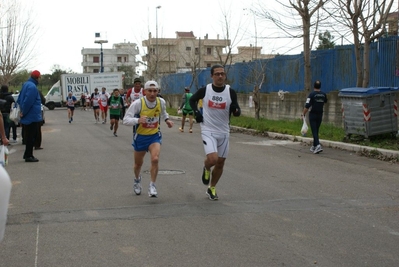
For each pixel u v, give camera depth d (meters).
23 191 8.84
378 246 5.88
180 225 6.68
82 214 7.24
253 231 6.43
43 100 14.92
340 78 20.12
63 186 9.30
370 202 8.07
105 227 6.58
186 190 8.92
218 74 7.79
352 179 10.10
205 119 7.95
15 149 15.16
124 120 8.10
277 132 19.25
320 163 12.25
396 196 8.52
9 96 16.48
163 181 9.77
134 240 6.05
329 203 7.98
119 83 52.59
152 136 8.31
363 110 14.62
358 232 6.43
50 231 6.40
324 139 16.14
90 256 5.50
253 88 26.84
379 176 10.45
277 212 7.39
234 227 6.60
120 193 8.68
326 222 6.87
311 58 21.34
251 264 5.27
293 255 5.55
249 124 21.94
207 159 7.85
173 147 15.46
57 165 11.86
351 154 13.78
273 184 9.52
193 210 7.48
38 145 14.95
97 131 21.95
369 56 18.02
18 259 5.41
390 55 17.27
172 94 42.78
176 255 5.54
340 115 19.14
